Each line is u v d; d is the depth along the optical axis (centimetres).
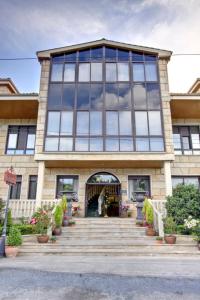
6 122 1656
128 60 1564
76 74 1527
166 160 1332
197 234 936
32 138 1627
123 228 1121
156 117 1427
